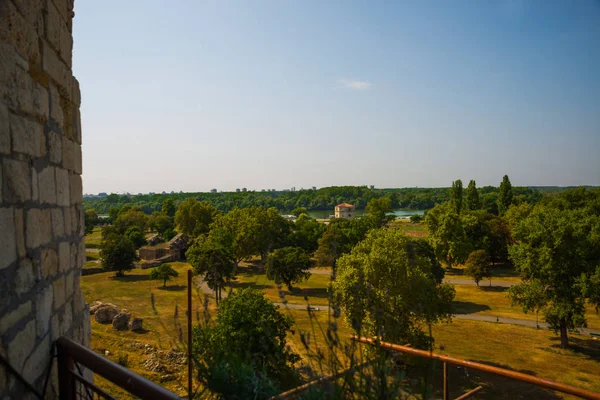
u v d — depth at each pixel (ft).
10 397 8.35
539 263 101.65
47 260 11.18
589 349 98.63
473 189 316.60
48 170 11.57
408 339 52.16
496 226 216.54
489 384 76.33
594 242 105.29
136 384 7.84
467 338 106.32
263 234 233.35
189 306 11.55
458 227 195.00
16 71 9.41
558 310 97.30
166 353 69.92
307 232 275.80
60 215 12.64
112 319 105.40
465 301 146.41
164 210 451.94
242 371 8.94
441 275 161.27
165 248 250.78
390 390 7.79
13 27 9.27
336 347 8.62
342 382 8.39
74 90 14.76
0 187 8.40
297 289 167.84
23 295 9.34
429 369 9.50
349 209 489.67
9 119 8.95
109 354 69.56
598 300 96.53
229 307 53.01
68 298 13.25
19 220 9.34
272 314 53.67
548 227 102.63
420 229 333.42
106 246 205.98
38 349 10.09
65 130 13.57
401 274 65.36
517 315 128.77
